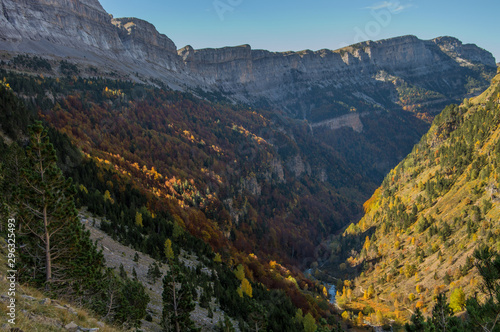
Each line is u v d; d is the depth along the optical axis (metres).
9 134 111.12
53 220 31.11
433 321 32.62
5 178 33.62
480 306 24.78
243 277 121.25
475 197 181.88
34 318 19.83
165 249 95.88
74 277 33.81
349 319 145.25
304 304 136.75
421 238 192.88
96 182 142.12
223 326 61.97
